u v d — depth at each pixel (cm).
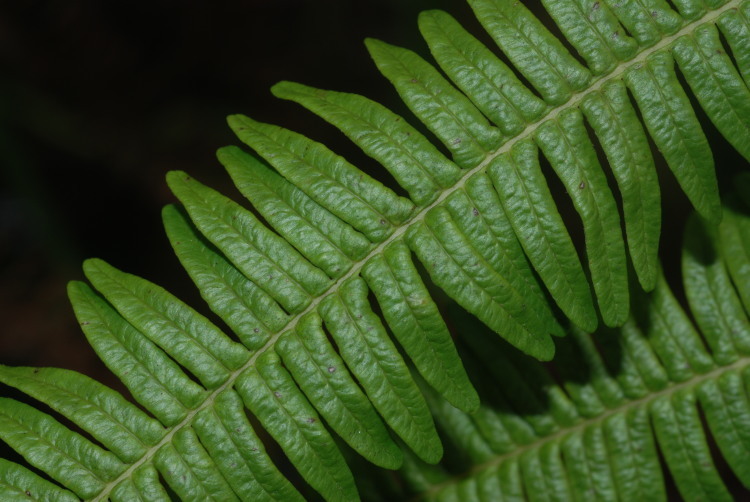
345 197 23
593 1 23
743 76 23
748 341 24
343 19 49
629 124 23
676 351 24
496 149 23
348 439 22
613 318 23
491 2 23
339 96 23
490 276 23
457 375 23
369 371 23
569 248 23
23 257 45
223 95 49
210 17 48
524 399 25
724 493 24
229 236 23
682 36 23
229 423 23
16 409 23
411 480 25
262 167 23
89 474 22
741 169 31
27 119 45
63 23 46
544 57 23
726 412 24
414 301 23
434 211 23
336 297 23
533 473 25
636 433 24
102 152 46
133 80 48
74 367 41
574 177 23
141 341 23
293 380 23
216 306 23
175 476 22
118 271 23
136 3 47
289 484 23
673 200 36
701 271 24
